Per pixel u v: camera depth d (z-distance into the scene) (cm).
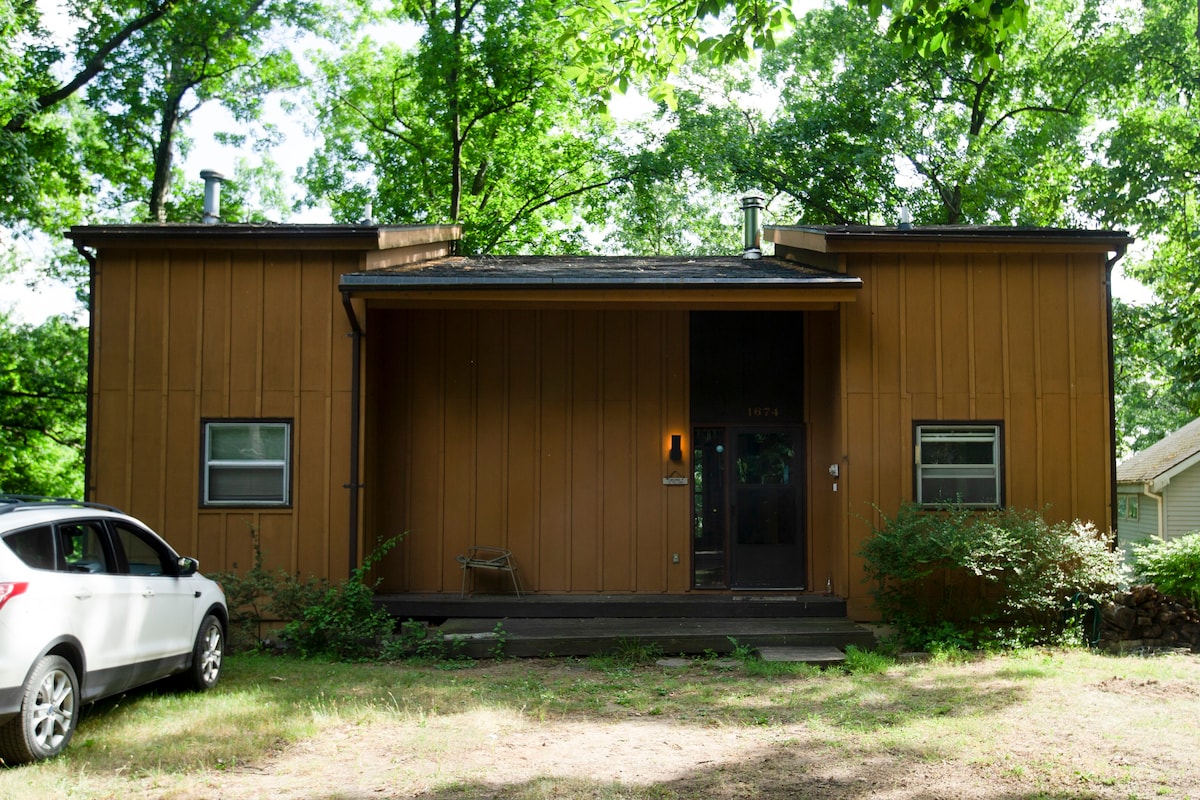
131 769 597
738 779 585
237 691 839
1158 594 1094
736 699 826
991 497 1175
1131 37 2469
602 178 2773
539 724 734
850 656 993
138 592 716
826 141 2703
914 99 2638
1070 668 947
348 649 1058
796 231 1251
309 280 1177
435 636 1059
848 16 2664
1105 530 1170
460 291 1114
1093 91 2556
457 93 2536
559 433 1308
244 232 1150
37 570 607
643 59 980
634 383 1313
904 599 1097
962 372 1180
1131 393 3456
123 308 1170
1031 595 1056
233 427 1170
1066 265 1195
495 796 550
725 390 1312
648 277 1112
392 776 589
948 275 1188
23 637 579
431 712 763
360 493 1165
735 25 900
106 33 2367
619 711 784
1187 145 2378
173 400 1165
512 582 1286
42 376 2373
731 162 2653
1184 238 2286
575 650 1048
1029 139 2553
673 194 2870
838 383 1189
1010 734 685
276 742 664
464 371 1312
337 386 1166
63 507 673
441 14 2606
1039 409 1178
